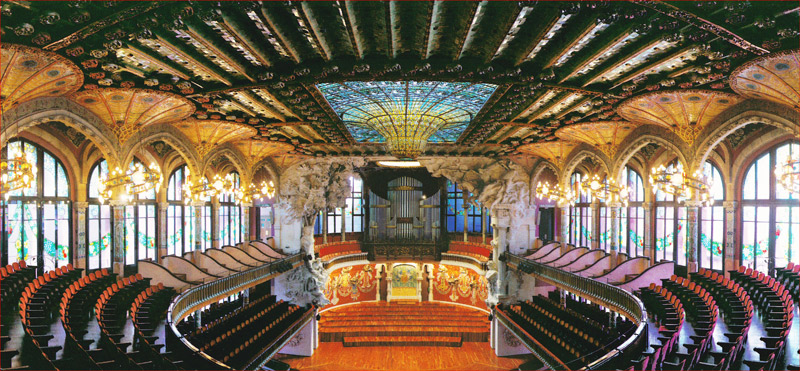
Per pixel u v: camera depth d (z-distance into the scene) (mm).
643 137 21344
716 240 25359
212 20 9547
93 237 24750
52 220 22484
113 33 9992
